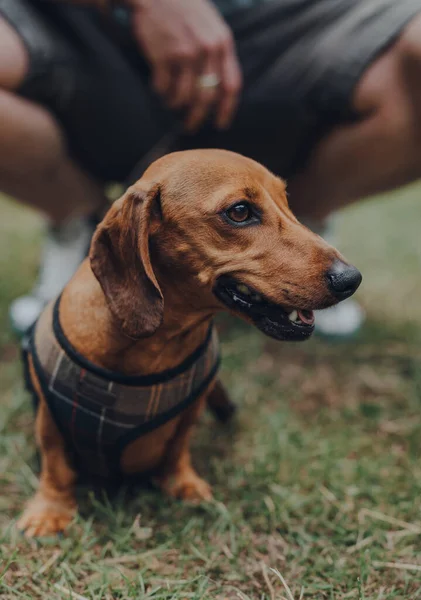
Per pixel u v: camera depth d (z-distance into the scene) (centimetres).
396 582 68
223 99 87
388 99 89
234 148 98
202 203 63
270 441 85
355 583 68
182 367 67
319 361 103
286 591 67
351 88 89
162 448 73
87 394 66
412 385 97
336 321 106
